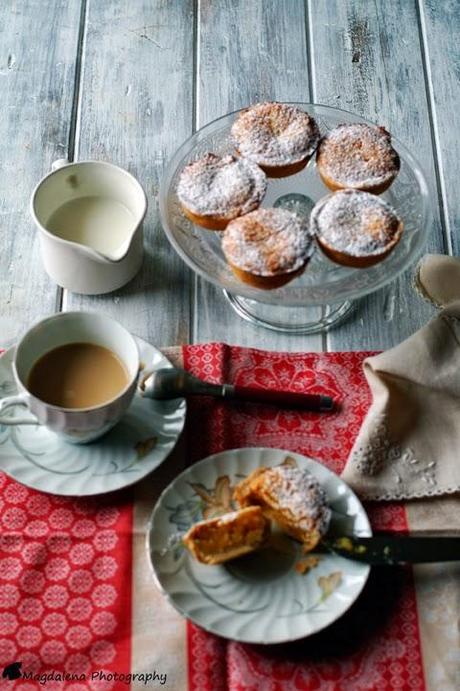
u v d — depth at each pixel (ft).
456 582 3.50
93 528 3.54
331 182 3.85
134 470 3.57
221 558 3.40
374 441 3.66
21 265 4.07
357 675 3.36
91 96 4.48
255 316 4.00
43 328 3.57
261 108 3.93
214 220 3.76
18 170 4.28
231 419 3.75
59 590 3.44
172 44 4.64
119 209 4.03
